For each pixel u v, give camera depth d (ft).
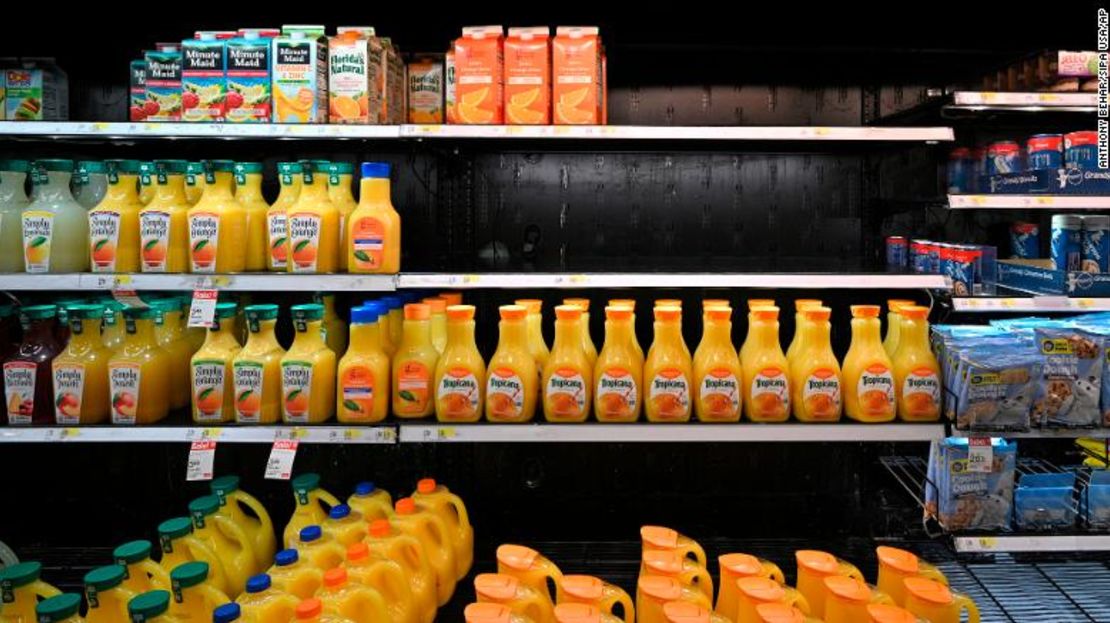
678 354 6.82
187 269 6.98
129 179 7.03
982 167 8.04
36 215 6.92
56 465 8.85
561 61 6.82
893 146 8.29
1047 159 7.34
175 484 8.87
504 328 6.87
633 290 8.71
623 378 6.76
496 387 6.77
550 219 8.66
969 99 6.69
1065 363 6.61
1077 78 7.10
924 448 8.59
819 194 8.66
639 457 8.78
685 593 5.58
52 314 7.14
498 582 5.68
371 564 5.94
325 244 6.91
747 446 8.75
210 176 6.94
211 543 6.73
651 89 8.59
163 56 7.09
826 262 8.19
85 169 7.44
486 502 8.84
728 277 6.80
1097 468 7.71
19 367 6.91
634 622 6.71
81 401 6.88
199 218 6.80
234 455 8.86
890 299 8.38
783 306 8.73
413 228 8.66
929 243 7.54
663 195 8.66
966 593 7.17
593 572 7.80
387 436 6.64
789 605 5.31
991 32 8.18
